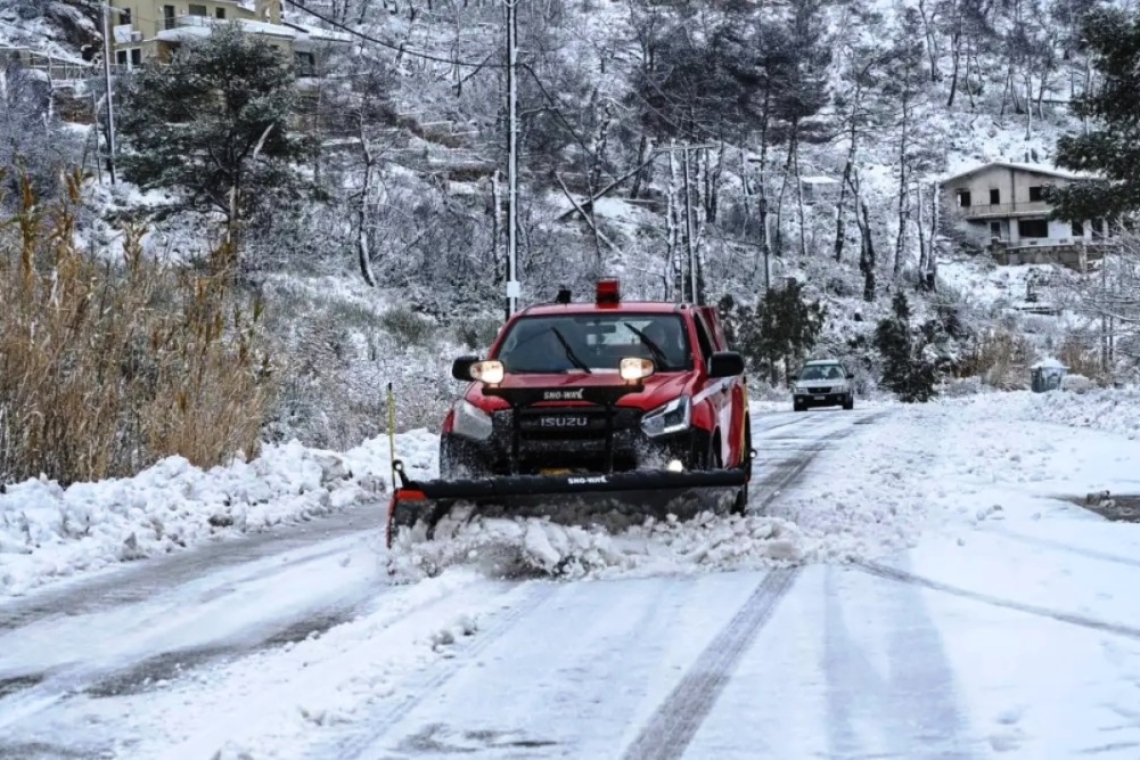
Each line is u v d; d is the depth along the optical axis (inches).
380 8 4379.9
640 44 3882.9
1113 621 255.3
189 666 247.6
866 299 3189.0
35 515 408.8
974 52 5654.5
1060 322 2970.0
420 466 660.7
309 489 544.1
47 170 1603.1
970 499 462.0
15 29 3454.7
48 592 332.5
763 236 3061.0
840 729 192.2
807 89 3346.5
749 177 3508.9
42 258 543.5
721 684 220.2
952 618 263.7
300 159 1966.0
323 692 218.2
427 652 247.0
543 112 2605.8
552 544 323.0
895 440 828.6
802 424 1125.1
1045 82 5413.4
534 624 270.7
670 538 334.3
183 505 465.4
